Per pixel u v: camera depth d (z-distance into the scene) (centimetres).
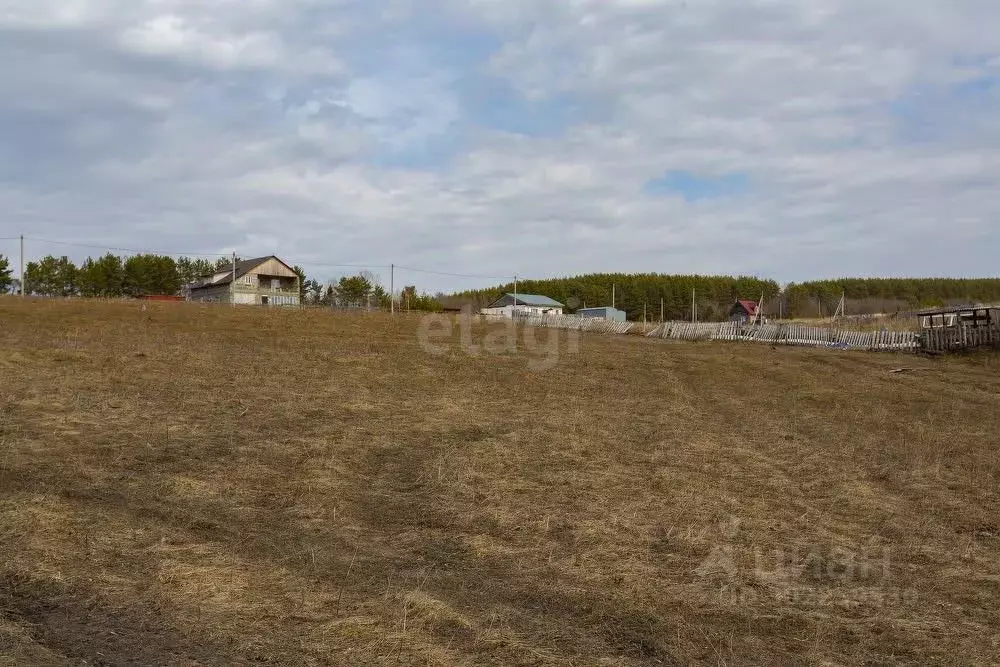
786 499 892
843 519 828
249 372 1691
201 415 1168
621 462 1027
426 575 612
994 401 1761
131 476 820
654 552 689
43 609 496
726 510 825
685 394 1805
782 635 537
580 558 662
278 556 632
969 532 802
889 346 3119
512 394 1647
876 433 1330
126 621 487
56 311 3119
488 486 873
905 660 507
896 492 952
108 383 1395
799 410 1588
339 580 589
